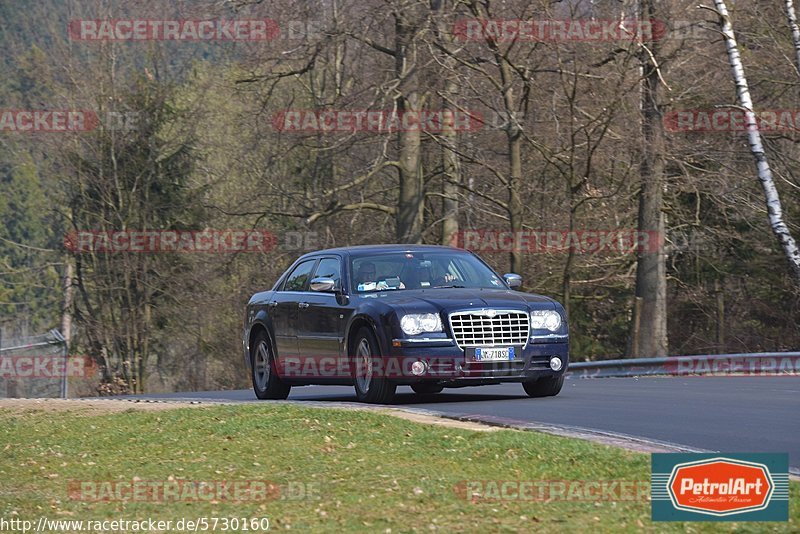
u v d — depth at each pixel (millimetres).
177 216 93188
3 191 133750
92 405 32094
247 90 69000
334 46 64438
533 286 75750
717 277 78938
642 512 14812
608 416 24625
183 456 21328
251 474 19031
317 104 69438
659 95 60938
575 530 13992
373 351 27438
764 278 77312
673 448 19469
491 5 61562
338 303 29016
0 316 110250
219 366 98875
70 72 89375
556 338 27875
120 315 93875
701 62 64500
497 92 65062
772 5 65875
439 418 24234
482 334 27078
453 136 67375
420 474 17953
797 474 17125
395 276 29266
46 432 26453
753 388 32750
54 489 19078
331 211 69500
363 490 16969
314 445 21250
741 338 79938
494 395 31562
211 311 92625
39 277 109438
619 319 83812
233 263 84375
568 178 63812
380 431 22078
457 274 29734
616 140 63844
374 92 64500
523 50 62906
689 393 31062
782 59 65438
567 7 62594
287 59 63938
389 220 79938
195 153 93438
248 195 81062
